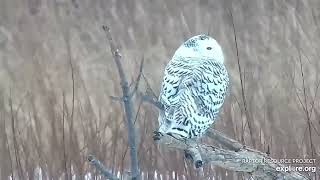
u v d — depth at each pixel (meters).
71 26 25.28
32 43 23.47
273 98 13.07
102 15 26.16
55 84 15.66
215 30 22.95
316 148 10.38
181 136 7.09
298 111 12.00
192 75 7.53
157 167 10.46
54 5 26.67
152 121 10.69
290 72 14.22
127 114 5.25
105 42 23.50
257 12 23.81
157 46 23.11
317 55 15.73
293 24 22.17
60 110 12.26
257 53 19.91
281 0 23.88
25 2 26.67
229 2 24.52
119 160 10.39
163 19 25.31
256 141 10.30
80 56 22.11
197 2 25.61
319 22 21.45
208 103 7.46
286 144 10.40
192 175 10.20
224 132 10.19
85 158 10.62
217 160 7.44
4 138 11.19
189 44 7.80
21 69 20.20
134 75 13.65
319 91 13.27
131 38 24.06
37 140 11.73
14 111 13.91
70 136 10.59
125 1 26.81
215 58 7.76
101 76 19.05
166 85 7.49
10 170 11.27
